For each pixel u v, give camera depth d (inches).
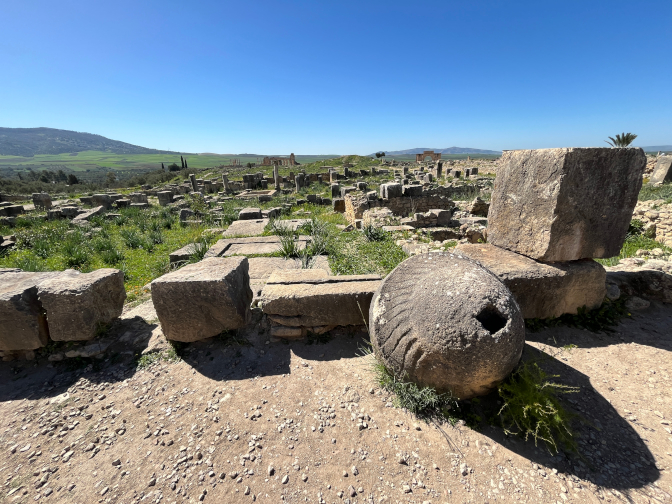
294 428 91.4
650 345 120.6
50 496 77.4
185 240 314.7
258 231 325.7
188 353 124.5
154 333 133.7
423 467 79.4
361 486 75.9
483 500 71.9
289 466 81.2
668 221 232.4
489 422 89.9
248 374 113.0
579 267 129.9
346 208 446.3
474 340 81.7
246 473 80.0
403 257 209.0
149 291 189.6
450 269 96.5
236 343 127.0
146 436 91.7
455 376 86.5
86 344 125.3
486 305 84.2
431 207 464.1
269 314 125.2
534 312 132.3
